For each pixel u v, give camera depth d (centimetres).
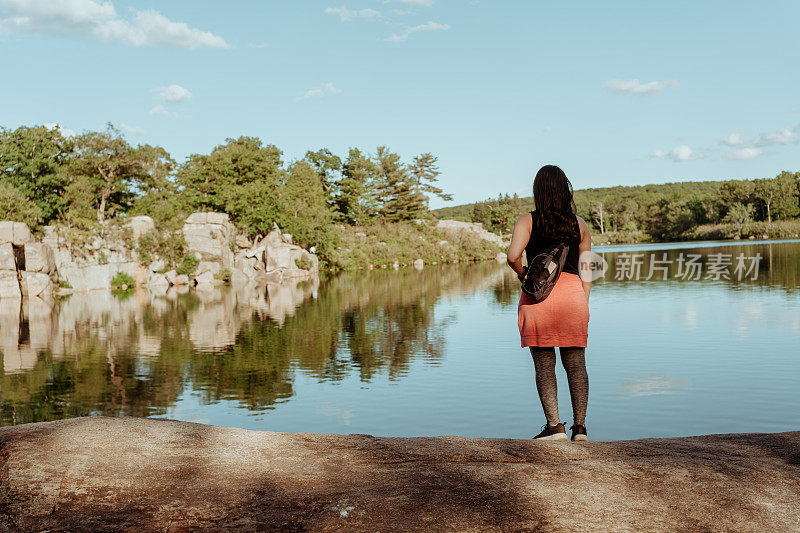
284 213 7662
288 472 260
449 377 1797
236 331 2923
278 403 1566
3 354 2383
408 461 282
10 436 290
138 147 7288
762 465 276
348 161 10881
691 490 240
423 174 12181
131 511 221
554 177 361
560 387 1612
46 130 6519
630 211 16388
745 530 207
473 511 218
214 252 6606
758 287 3891
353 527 207
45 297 5094
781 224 13112
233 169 8000
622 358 1902
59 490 235
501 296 4397
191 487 241
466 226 11894
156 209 6531
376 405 1504
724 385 1508
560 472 260
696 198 14850
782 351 1894
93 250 5922
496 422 1310
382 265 9562
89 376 1958
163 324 3222
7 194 5344
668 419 1248
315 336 2719
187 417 1449
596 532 204
